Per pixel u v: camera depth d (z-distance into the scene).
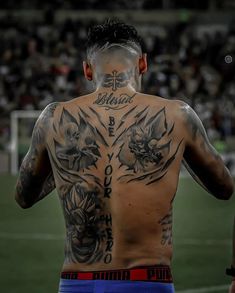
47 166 5.30
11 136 37.28
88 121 5.12
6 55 48.88
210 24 55.56
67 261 5.04
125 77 5.25
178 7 56.84
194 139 5.13
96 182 5.01
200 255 16.22
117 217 4.95
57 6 55.34
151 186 4.99
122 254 4.93
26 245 17.58
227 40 52.62
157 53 50.69
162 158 5.03
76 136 5.11
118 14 55.41
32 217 22.31
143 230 4.95
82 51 49.34
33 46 49.78
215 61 51.12
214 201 26.47
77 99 5.25
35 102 43.94
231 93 47.59
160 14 55.84
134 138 5.04
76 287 4.95
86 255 4.97
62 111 5.21
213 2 57.22
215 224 21.06
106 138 5.06
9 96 44.88
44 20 53.84
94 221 4.99
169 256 5.00
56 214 22.88
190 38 53.50
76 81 46.38
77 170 5.07
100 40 5.32
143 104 5.14
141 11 55.75
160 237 4.98
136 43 5.34
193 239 18.44
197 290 12.93
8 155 36.59
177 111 5.12
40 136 5.24
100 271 4.93
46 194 5.49
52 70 47.31
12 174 35.34
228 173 5.30
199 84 47.38
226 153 37.28
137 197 4.96
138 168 5.00
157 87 45.81
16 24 52.34
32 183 5.36
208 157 5.18
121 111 5.12
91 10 55.31
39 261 15.62
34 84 45.78
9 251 16.80
